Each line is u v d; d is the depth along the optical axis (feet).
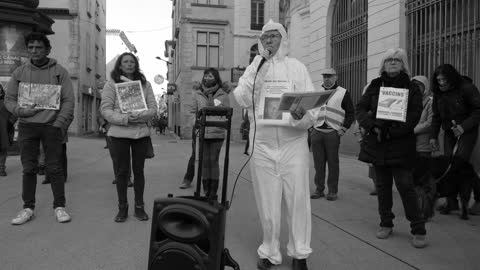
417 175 17.11
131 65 16.79
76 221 16.79
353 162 36.19
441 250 13.85
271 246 12.05
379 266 12.44
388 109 13.93
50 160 16.79
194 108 22.15
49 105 16.34
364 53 39.22
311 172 32.30
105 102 16.37
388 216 15.12
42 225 16.21
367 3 38.58
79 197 21.24
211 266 8.91
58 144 16.88
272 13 91.09
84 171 30.48
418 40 31.78
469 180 17.48
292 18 54.49
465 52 27.53
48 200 20.25
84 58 86.84
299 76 12.05
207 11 89.30
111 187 24.03
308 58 52.06
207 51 89.92
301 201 11.78
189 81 89.35
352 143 41.75
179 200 9.25
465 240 14.90
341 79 43.57
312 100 10.73
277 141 11.81
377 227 16.52
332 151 21.40
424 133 17.87
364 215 18.40
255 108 12.01
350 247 14.14
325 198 22.03
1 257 12.81
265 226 12.03
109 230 15.64
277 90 11.85
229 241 14.70
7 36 37.32
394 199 21.45
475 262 12.75
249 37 90.58
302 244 11.76
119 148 16.44
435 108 17.84
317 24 47.83
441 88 17.40
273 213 11.91
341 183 26.37
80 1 82.48
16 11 37.42
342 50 43.47
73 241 14.35
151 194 22.27
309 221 11.97
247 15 90.07
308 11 51.31
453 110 17.10
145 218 17.03
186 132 88.48
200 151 10.57
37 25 39.09
